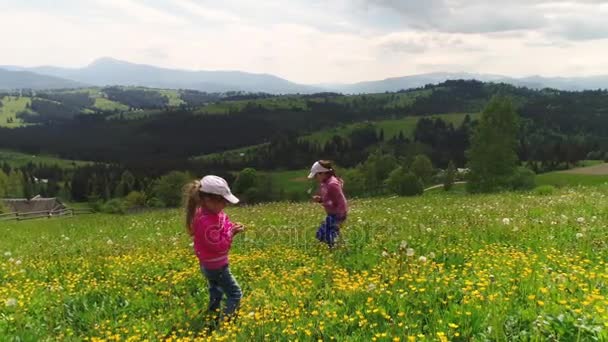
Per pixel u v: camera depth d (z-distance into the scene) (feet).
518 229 36.86
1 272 38.14
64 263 40.14
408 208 63.21
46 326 24.49
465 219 45.16
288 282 28.27
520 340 17.28
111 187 614.34
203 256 23.36
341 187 36.40
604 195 62.08
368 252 34.42
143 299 28.45
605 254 28.30
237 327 21.57
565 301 18.67
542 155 576.61
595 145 638.94
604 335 16.12
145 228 65.62
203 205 22.97
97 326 23.77
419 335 17.61
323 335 20.11
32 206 467.52
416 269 26.89
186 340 20.79
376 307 22.15
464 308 20.36
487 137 228.02
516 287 22.03
